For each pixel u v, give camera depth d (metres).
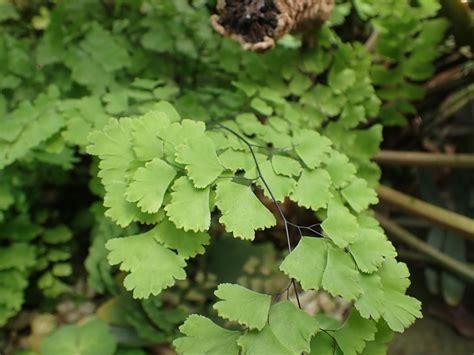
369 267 0.12
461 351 0.22
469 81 0.24
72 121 0.16
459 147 0.27
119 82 0.20
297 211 0.23
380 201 0.23
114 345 0.18
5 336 0.20
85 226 0.23
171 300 0.20
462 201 0.26
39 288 0.21
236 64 0.20
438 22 0.19
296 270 0.11
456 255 0.24
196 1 0.22
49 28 0.19
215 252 0.21
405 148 0.27
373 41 0.23
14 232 0.20
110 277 0.19
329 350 0.11
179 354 0.11
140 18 0.22
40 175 0.21
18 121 0.16
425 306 0.23
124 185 0.12
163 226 0.12
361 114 0.18
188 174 0.12
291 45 0.19
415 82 0.24
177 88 0.19
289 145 0.15
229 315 0.11
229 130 0.14
